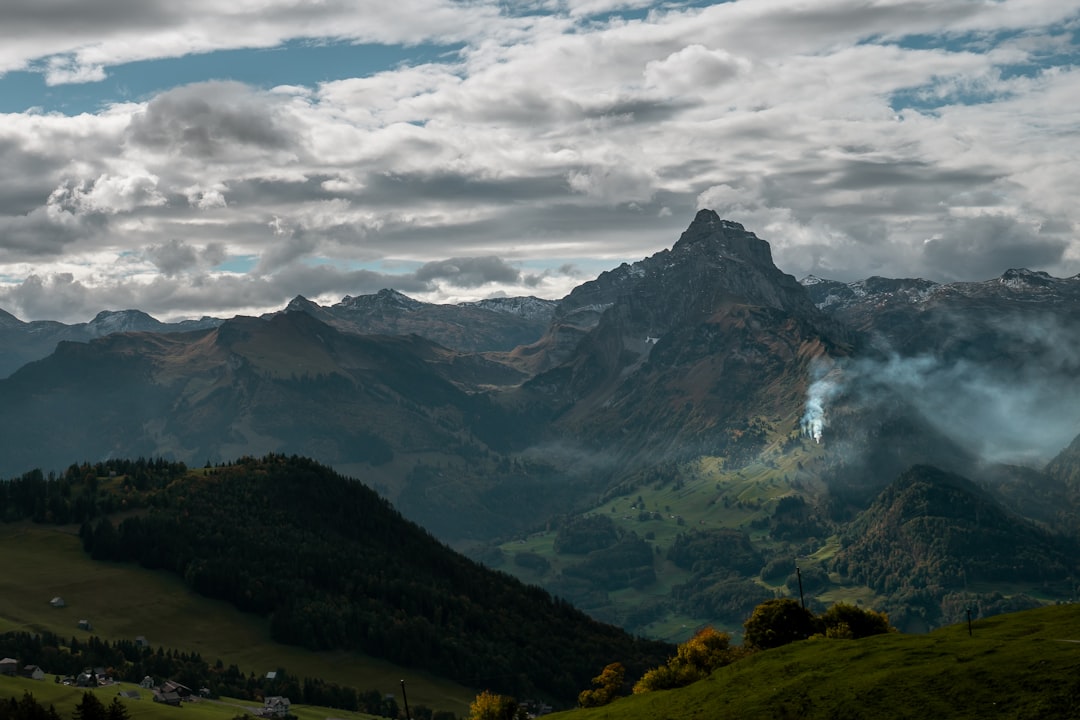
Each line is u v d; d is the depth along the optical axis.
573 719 171.00
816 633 187.62
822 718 133.00
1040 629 145.75
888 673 138.00
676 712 153.75
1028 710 118.62
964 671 131.25
